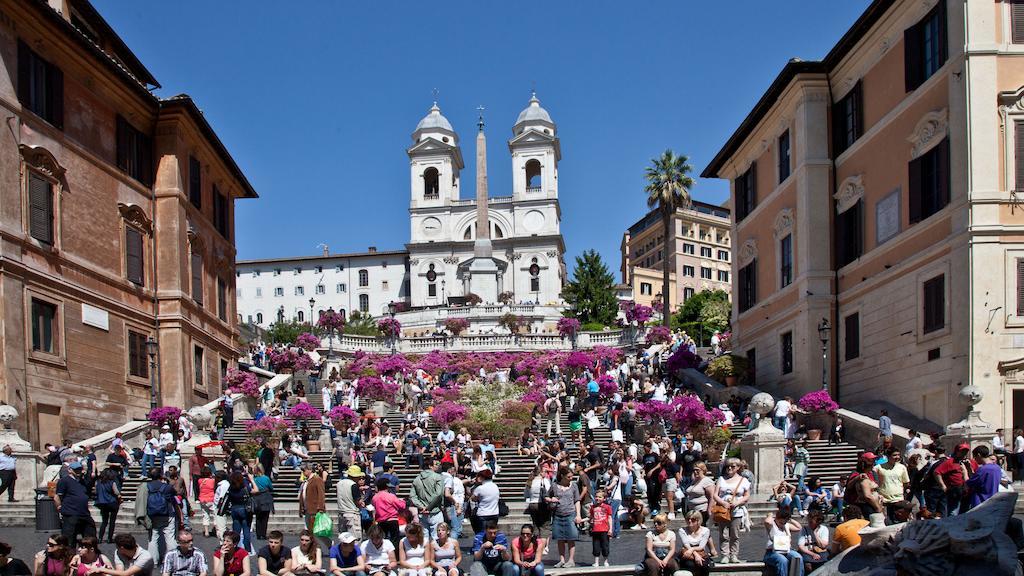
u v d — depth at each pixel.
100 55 31.12
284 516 23.39
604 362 50.78
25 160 27.88
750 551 18.66
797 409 30.50
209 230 40.16
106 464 25.72
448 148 123.38
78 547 13.86
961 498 17.03
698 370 43.94
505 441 31.94
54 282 28.72
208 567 17.94
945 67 27.36
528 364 53.91
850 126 34.03
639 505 22.30
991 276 25.73
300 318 127.56
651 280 129.50
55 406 28.42
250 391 38.84
